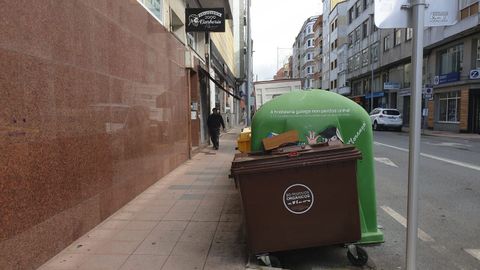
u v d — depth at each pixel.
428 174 9.82
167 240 4.96
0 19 3.63
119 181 6.44
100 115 5.71
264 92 26.52
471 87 25.78
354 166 4.07
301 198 4.05
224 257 4.41
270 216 4.05
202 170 10.51
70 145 4.82
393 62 38.78
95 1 5.61
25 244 3.92
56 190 4.49
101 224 5.64
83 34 5.23
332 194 4.07
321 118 4.58
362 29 49.12
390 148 16.14
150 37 8.38
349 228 4.11
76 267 4.15
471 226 5.81
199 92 16.47
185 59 12.45
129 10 7.07
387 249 4.93
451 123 28.16
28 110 4.00
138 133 7.46
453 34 26.62
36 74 4.16
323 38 77.62
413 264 3.55
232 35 39.28
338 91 62.22
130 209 6.45
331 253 4.79
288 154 4.04
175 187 8.21
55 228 4.46
